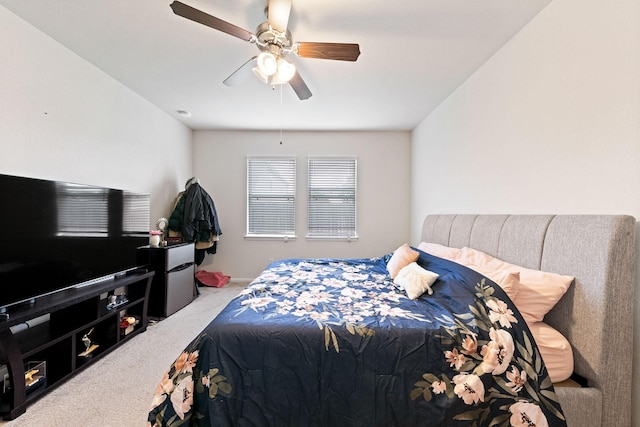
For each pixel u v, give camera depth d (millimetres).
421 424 1126
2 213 1621
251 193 4465
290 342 1220
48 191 1885
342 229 4473
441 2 1660
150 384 1808
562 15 1567
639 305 1188
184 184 4129
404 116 3666
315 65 2379
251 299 1665
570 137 1527
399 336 1229
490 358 1172
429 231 3107
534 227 1595
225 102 3256
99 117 2545
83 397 1673
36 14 1822
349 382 1173
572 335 1311
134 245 2693
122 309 2307
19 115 1885
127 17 1838
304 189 4438
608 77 1329
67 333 1830
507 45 2033
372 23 1851
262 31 1732
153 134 3361
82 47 2189
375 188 4426
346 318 1364
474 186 2480
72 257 2043
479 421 1111
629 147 1249
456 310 1367
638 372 1190
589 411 1206
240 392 1155
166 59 2350
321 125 4078
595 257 1237
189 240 3566
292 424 1146
